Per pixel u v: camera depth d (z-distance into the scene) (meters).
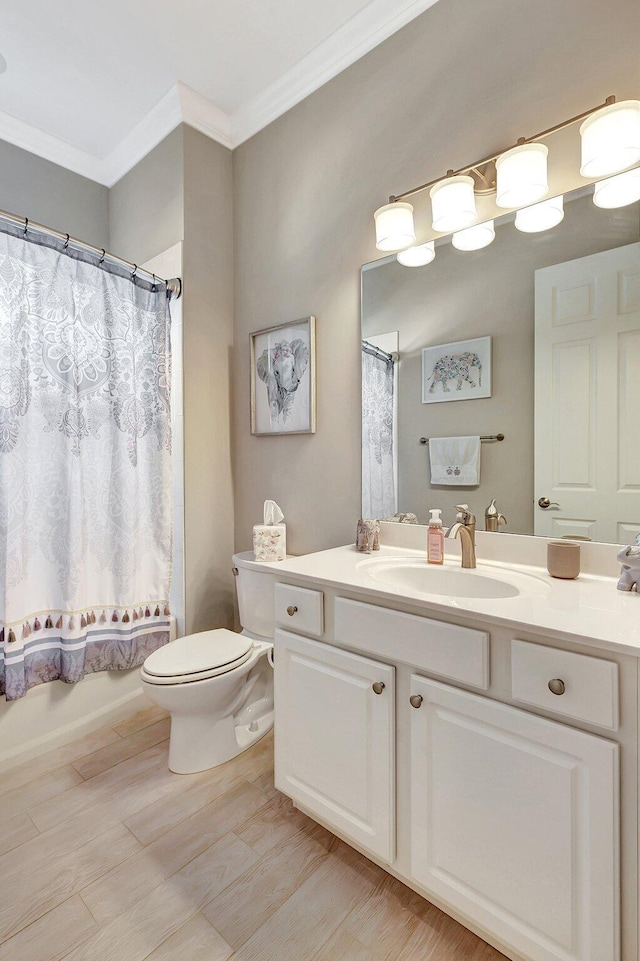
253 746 1.87
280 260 2.16
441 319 1.61
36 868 1.28
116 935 1.10
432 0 1.61
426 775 1.10
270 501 1.97
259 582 1.89
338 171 1.91
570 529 1.35
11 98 2.18
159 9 1.73
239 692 1.82
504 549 1.47
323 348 1.99
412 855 1.13
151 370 2.15
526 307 1.42
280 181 2.15
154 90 2.13
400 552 1.67
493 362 1.49
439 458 1.62
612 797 0.83
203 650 1.74
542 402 1.40
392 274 1.74
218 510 2.35
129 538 2.04
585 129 1.21
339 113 1.90
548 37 1.38
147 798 1.56
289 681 1.42
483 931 1.07
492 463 1.50
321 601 1.33
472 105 1.53
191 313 2.22
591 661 0.86
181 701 1.60
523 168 1.30
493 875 0.99
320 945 1.08
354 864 1.30
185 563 2.22
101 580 2.00
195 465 2.25
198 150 2.25
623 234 1.26
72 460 1.83
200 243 2.26
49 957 1.04
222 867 1.29
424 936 1.10
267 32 1.83
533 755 0.93
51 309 1.80
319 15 1.76
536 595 1.13
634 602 1.06
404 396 1.71
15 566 1.69
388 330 1.75
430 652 1.08
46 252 1.78
